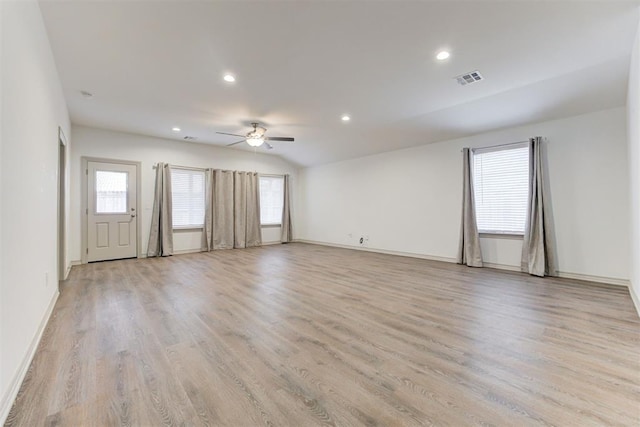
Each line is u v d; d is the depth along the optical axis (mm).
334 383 1767
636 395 1634
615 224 3967
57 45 2826
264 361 2020
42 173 2570
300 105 4422
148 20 2459
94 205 5688
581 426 1405
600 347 2205
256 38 2717
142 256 6250
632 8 2301
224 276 4523
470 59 3088
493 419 1455
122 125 5492
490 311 2980
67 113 4559
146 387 1719
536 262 4488
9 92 1672
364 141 6469
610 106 3961
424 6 2291
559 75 3449
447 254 5797
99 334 2439
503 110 4402
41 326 2430
